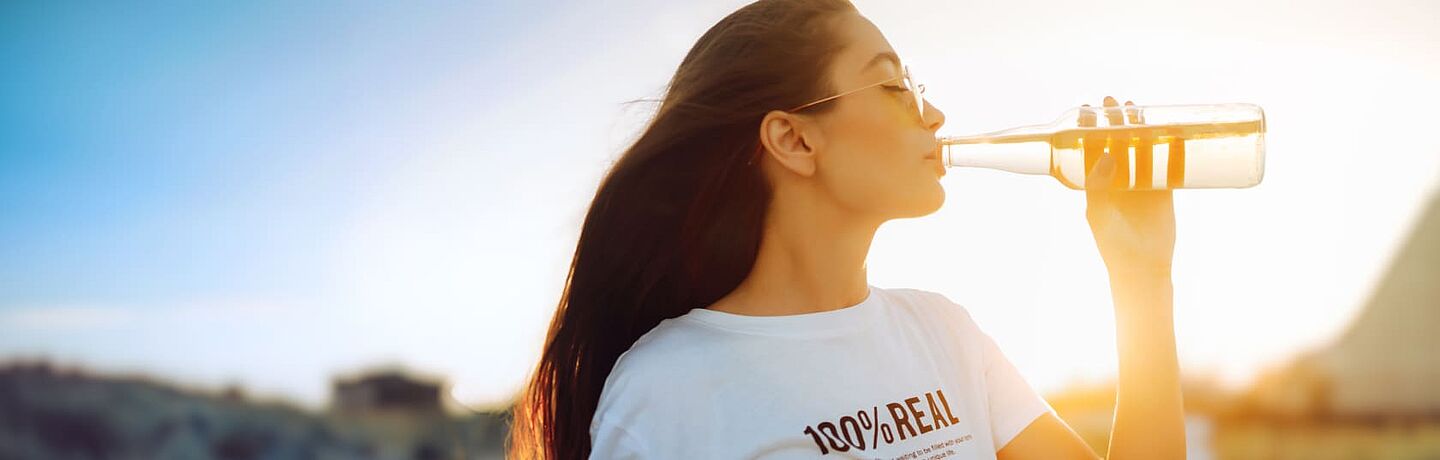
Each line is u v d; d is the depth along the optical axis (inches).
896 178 45.3
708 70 47.1
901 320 50.0
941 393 47.6
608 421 43.7
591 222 50.7
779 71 45.5
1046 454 50.8
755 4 47.5
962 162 53.2
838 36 45.9
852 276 47.4
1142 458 48.7
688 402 43.6
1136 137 51.1
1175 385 49.6
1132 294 50.6
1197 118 51.1
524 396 56.5
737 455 43.1
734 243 47.6
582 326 51.5
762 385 44.3
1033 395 52.2
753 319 45.6
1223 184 50.8
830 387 44.9
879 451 44.4
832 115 45.1
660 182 48.2
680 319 47.1
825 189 45.6
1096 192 52.2
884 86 45.7
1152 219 51.5
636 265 49.5
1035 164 52.6
